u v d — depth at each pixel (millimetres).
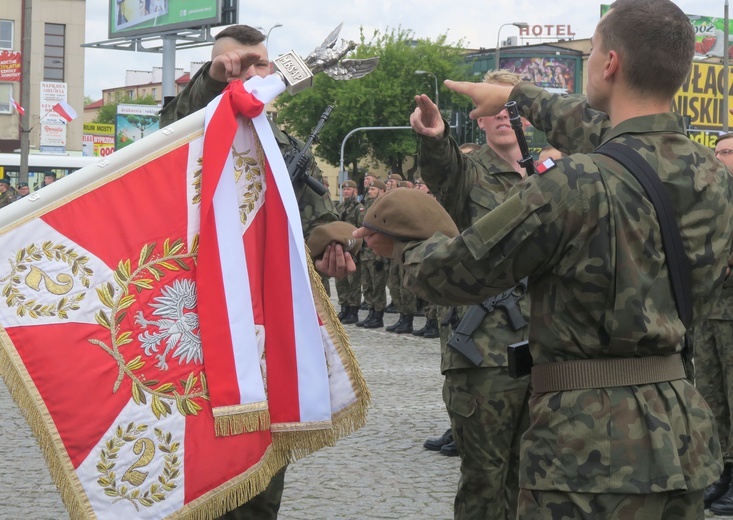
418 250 2760
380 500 5668
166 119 3867
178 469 3121
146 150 3221
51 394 3039
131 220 3170
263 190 3375
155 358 3135
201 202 3203
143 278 3156
